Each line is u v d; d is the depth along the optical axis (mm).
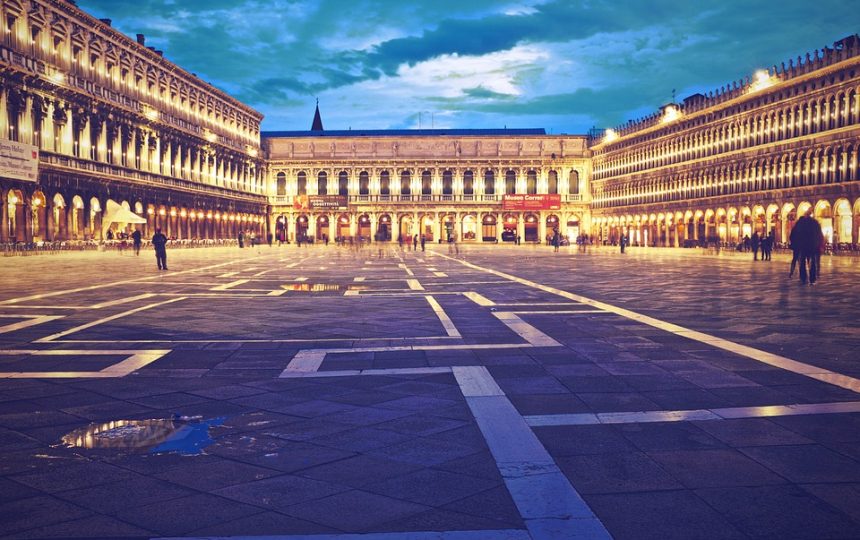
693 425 5988
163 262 31797
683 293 18750
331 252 64062
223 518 4172
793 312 14078
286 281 24453
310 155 111438
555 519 4105
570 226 111062
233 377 8156
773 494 4469
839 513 4180
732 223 70188
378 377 8086
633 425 6012
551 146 111312
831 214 55344
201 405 6867
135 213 65250
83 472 4953
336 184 111188
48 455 5328
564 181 110688
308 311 14938
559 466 5008
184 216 76812
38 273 28844
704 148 76438
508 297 17891
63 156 53250
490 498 4438
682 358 9062
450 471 4930
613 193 101375
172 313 14570
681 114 80375
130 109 63938
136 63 67000
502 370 8398
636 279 24734
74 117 55969
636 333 11320
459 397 7086
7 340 10922
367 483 4723
